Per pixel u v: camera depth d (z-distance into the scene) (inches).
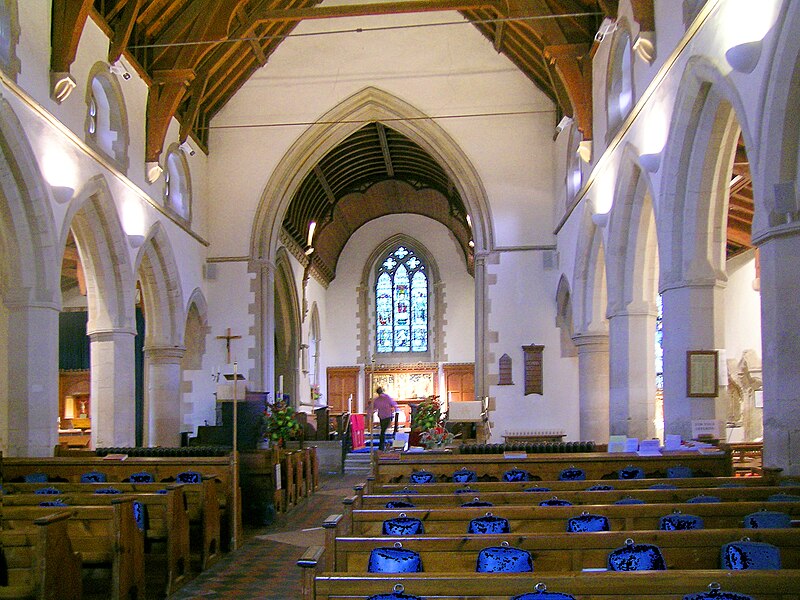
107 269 508.4
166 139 590.9
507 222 685.9
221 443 545.6
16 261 405.1
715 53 302.8
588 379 565.6
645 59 383.2
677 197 357.1
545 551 182.5
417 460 358.9
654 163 374.9
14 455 404.2
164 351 605.0
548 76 647.8
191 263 653.9
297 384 880.3
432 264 1127.6
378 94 697.0
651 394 457.1
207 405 678.5
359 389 1112.2
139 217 537.6
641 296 460.8
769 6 259.8
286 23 699.4
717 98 327.0
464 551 182.7
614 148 457.7
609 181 473.4
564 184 633.6
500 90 695.1
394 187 1036.5
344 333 1126.4
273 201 700.7
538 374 669.3
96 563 248.8
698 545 181.3
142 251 540.1
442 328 1112.8
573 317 587.2
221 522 359.3
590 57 526.6
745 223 627.2
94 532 249.8
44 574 208.2
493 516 209.5
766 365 273.6
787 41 248.8
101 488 305.7
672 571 142.3
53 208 412.2
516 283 679.7
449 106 695.1
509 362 671.8
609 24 452.8
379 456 363.3
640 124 405.7
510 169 689.0
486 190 689.0
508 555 159.5
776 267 265.9
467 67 697.6
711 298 354.9
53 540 214.2
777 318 266.2
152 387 607.2
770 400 270.1
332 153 821.2
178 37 554.9
